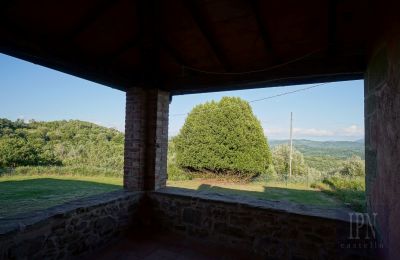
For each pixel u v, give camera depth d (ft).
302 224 8.16
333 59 8.14
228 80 10.06
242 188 26.89
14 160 43.29
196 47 8.83
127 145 11.66
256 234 8.98
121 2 6.75
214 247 9.53
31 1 5.98
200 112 33.40
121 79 10.61
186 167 34.30
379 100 5.86
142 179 11.50
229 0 6.35
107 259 8.43
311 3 6.17
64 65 8.43
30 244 6.67
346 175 39.09
